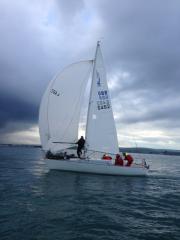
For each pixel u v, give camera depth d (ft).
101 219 34.86
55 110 77.30
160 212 39.93
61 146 77.30
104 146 78.64
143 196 51.31
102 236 28.94
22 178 67.15
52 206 40.19
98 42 81.00
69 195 48.60
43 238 27.71
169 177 85.25
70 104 78.33
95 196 48.85
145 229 31.63
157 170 114.01
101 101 79.66
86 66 80.28
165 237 29.17
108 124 79.71
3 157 169.89
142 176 75.82
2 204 40.22
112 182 64.85
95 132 78.28
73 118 78.48
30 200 43.42
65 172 74.95
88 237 28.50
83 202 43.80
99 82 79.97
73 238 28.04
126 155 76.23
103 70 80.89
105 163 73.00
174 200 48.88
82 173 73.72
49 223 32.30
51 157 75.31
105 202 44.68
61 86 77.77
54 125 77.05
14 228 30.12
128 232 30.42
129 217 36.50
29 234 28.58
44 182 61.21
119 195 51.06
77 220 33.94
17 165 108.17
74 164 73.51
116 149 79.87
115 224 33.06
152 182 69.56
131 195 51.67
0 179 65.26
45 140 77.15
